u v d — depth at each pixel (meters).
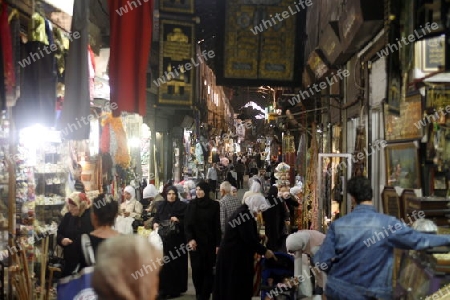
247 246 5.96
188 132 20.52
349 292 3.61
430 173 4.47
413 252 4.04
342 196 8.35
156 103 8.73
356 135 7.17
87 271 2.29
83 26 5.62
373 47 6.19
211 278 7.02
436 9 3.72
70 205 5.62
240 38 8.80
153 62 10.02
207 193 7.09
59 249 7.09
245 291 5.97
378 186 6.12
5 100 4.77
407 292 4.03
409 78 4.52
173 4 8.84
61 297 2.24
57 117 6.37
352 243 3.62
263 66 8.79
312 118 12.56
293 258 5.84
